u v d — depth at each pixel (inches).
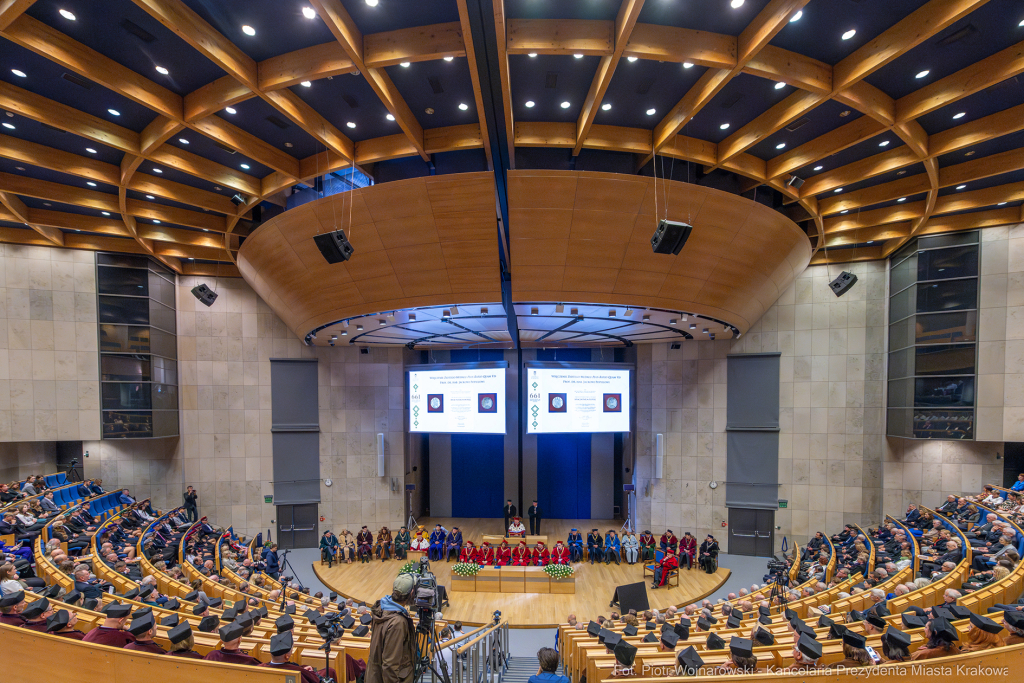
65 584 284.2
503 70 256.8
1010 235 532.4
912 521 531.2
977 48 271.0
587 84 307.6
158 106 297.0
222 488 702.5
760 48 248.8
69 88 306.7
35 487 562.3
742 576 597.3
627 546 631.8
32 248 602.5
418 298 457.7
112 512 553.9
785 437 673.0
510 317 548.1
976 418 541.6
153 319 646.5
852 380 656.4
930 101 300.8
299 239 446.0
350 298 482.0
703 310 497.7
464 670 224.5
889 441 637.3
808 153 372.5
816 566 473.7
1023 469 575.8
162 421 657.6
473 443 868.6
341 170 436.8
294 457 721.6
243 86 291.0
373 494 735.7
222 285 715.4
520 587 538.3
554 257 418.0
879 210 522.9
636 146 360.5
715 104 325.1
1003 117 335.6
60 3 234.1
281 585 422.3
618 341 722.2
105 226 551.2
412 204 387.2
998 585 267.9
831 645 183.6
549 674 131.0
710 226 414.9
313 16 246.7
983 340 541.6
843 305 663.8
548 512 847.7
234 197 440.1
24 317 596.1
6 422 585.0
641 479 719.7
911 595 289.7
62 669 135.0
